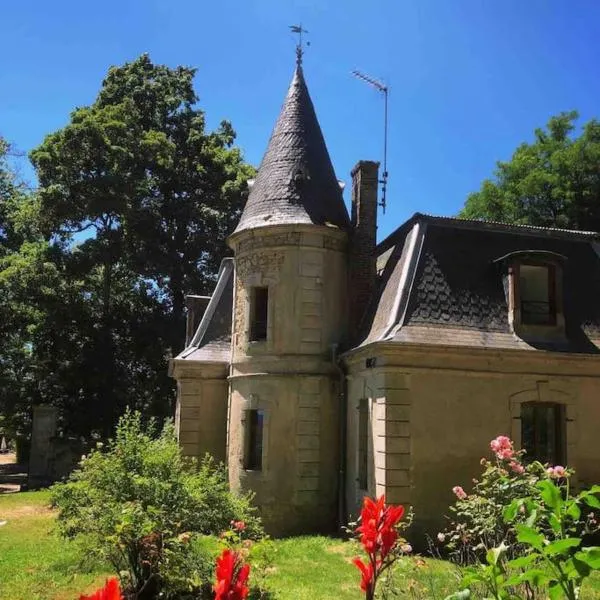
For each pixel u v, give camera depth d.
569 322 14.78
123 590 8.20
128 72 36.88
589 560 3.10
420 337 13.25
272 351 16.59
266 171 18.47
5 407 32.09
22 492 22.80
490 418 13.44
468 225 15.60
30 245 31.17
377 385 13.66
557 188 29.66
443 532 12.67
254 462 16.70
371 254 17.27
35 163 30.38
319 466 16.09
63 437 27.95
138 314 34.34
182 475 10.03
